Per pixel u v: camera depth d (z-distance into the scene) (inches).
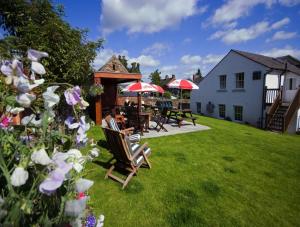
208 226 106.7
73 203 30.7
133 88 370.9
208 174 171.6
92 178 151.8
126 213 113.2
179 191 139.4
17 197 29.3
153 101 795.4
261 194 143.8
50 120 42.0
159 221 108.1
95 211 113.0
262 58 641.6
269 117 486.6
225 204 127.9
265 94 530.0
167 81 1545.3
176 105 820.0
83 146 46.9
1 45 40.1
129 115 323.0
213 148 252.1
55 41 227.0
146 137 290.2
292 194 146.1
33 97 35.4
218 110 692.7
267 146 283.7
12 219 27.5
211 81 717.9
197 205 124.3
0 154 31.1
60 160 33.0
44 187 28.2
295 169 197.2
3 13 228.8
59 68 234.4
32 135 40.7
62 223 31.7
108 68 697.6
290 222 114.3
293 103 478.6
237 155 230.5
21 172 29.0
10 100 35.4
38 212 33.4
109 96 651.5
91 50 271.1
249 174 178.5
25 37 210.1
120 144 142.9
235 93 622.8
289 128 501.4
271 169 193.9
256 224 111.0
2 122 37.1
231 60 631.8
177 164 189.5
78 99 41.4
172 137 295.4
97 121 357.4
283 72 551.2
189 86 410.3
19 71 34.1
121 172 164.9
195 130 356.5
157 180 154.4
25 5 226.5
